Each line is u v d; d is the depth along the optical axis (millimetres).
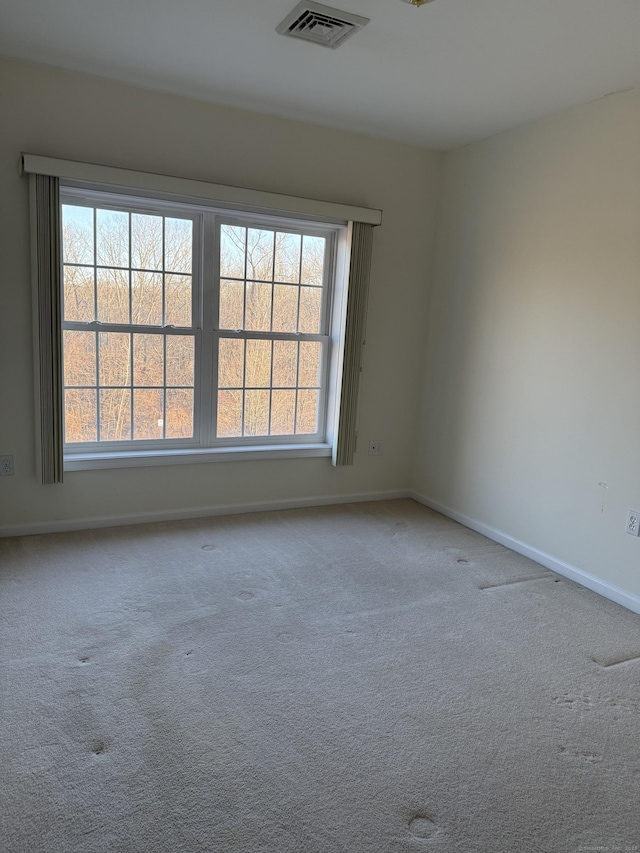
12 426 3082
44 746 1712
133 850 1404
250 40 2486
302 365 3881
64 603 2523
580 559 3025
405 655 2287
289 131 3424
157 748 1729
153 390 3457
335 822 1514
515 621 2598
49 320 3000
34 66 2820
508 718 1955
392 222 3852
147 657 2172
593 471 2938
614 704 2055
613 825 1554
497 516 3562
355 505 4090
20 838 1419
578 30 2240
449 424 3945
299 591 2764
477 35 2326
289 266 3717
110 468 3342
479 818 1553
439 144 3768
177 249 3379
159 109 3090
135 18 2342
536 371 3250
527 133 3258
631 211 2707
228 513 3732
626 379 2758
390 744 1806
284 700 1980
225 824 1489
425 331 4137
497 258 3500
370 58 2590
